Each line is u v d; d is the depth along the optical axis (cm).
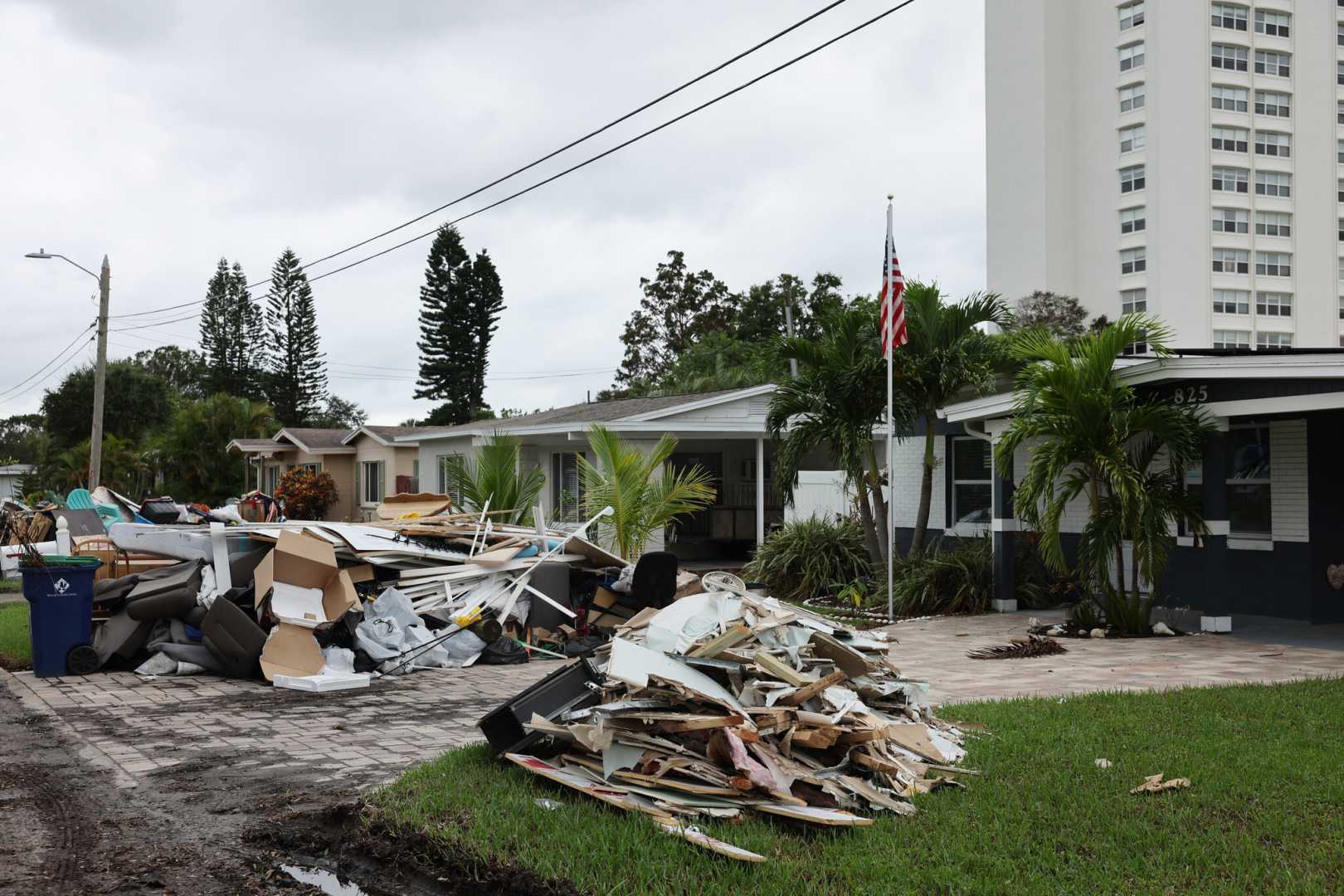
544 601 1241
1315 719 777
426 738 784
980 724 774
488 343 5906
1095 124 6181
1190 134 5862
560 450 2472
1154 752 684
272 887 504
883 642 745
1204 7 5862
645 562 1221
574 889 464
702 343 4928
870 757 589
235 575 1143
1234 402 1228
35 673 1070
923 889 457
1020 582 1588
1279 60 6009
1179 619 1368
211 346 6488
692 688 585
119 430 5309
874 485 1700
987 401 1520
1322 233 6097
